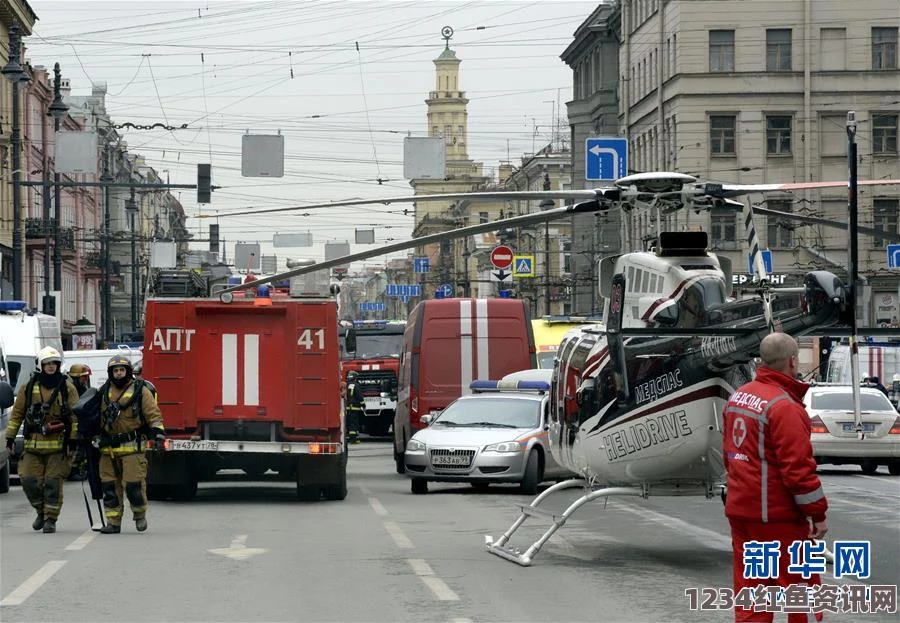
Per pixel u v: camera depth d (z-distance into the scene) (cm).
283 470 4081
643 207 2548
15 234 8056
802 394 1561
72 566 2503
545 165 18462
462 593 2208
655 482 2531
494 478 4341
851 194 2539
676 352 2425
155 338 3862
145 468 3108
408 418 5475
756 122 12925
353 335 6041
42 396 3105
